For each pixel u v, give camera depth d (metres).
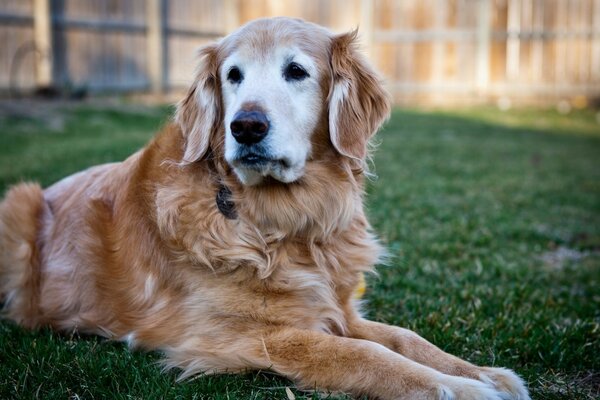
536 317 3.63
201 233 3.05
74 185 3.81
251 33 3.27
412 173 8.59
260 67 3.18
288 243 3.19
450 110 17.05
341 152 3.27
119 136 10.72
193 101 3.40
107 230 3.41
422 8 18.33
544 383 2.90
